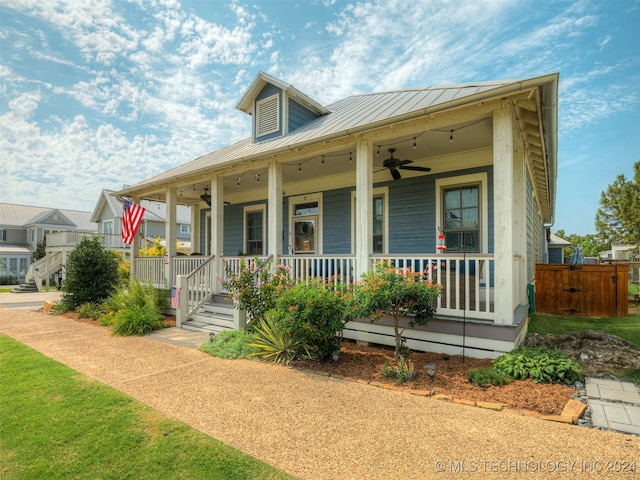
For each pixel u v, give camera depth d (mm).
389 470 2467
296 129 9008
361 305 4734
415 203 8062
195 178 9062
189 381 4414
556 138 5773
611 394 3789
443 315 5277
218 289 8578
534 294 9289
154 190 10562
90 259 10883
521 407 3502
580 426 3100
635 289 15734
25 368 4988
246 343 5746
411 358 5074
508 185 4723
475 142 6816
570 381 4121
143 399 3840
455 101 4672
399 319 5191
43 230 32156
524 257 7055
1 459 2721
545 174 8156
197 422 3271
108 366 5105
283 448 2785
